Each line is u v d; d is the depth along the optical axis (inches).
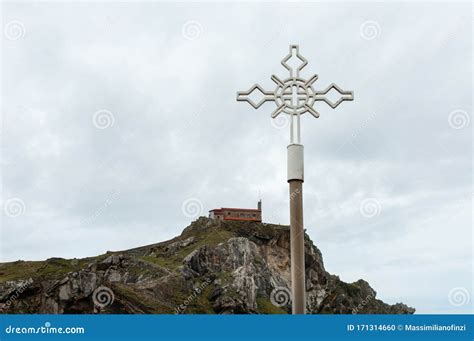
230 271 5177.2
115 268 4665.4
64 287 3973.9
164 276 4694.9
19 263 5211.6
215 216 6441.9
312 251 6186.0
